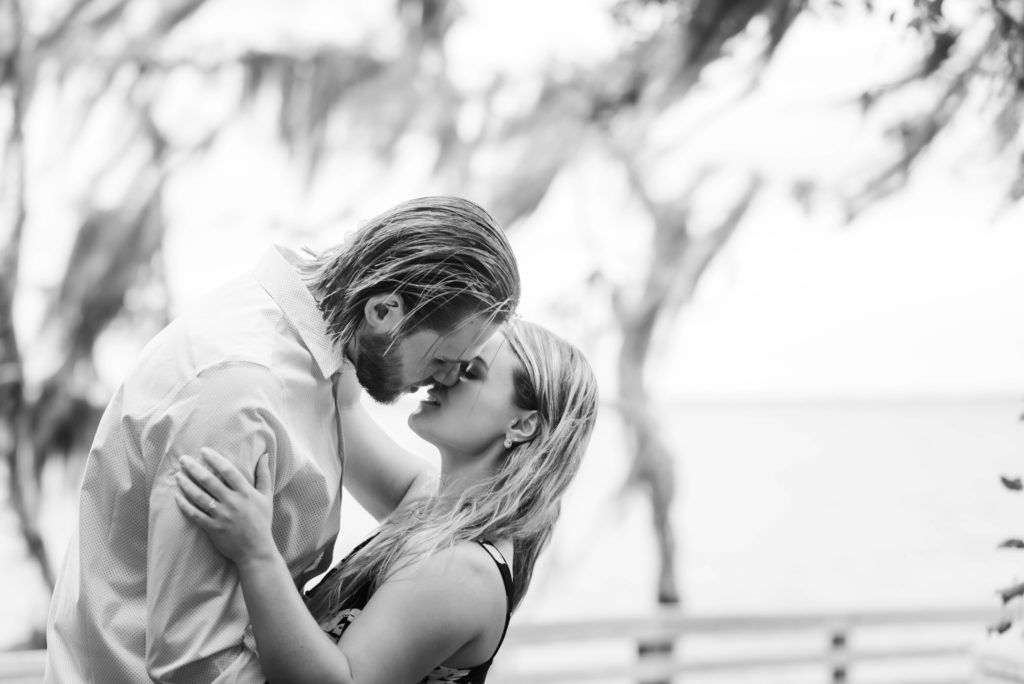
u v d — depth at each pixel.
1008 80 2.72
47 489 6.45
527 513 1.83
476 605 1.73
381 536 1.85
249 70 6.53
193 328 1.65
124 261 6.36
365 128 6.57
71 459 6.43
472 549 1.76
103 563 1.64
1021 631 2.32
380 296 1.64
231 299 1.69
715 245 6.04
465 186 6.48
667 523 6.42
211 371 1.59
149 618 1.57
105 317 6.36
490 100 6.56
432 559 1.72
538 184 6.10
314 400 1.70
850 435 38.31
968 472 26.28
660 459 6.32
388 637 1.67
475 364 1.84
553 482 1.85
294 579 1.75
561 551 6.39
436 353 1.68
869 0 2.55
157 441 1.59
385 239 1.65
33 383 6.34
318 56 6.55
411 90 6.57
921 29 2.53
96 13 6.57
